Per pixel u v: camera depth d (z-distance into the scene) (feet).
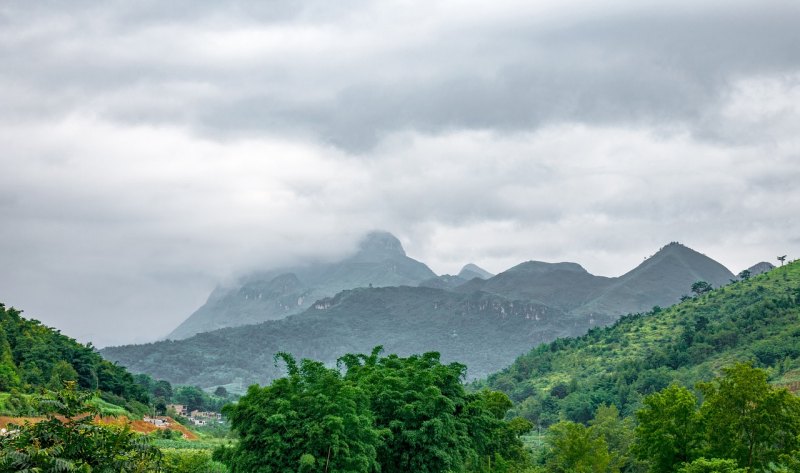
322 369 191.42
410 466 203.72
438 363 255.70
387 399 208.33
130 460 130.82
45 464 117.91
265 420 173.27
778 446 220.43
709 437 225.35
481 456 272.92
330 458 171.42
